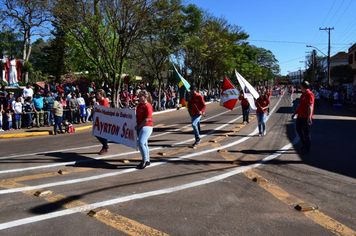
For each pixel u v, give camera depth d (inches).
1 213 158.2
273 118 665.6
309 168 246.1
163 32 887.7
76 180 216.8
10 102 549.0
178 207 165.6
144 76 1619.1
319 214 156.3
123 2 643.5
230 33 1566.2
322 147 335.3
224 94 527.2
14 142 425.1
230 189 195.3
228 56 1529.3
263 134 424.8
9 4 795.4
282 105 1151.6
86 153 319.0
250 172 234.2
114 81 732.0
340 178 218.5
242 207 165.8
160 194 185.9
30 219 150.6
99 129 310.5
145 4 658.8
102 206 167.2
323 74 3110.2
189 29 952.3
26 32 994.1
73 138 450.6
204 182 209.8
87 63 898.7
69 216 154.3
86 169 248.2
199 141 353.7
